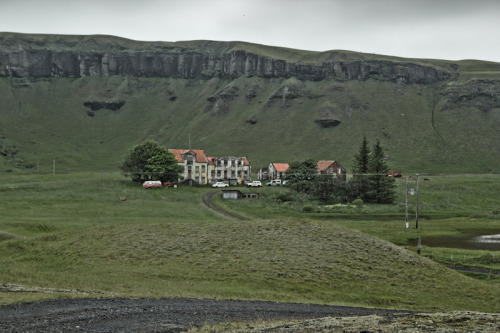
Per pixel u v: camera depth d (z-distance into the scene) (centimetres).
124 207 10725
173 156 16125
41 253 5019
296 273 4166
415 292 3928
